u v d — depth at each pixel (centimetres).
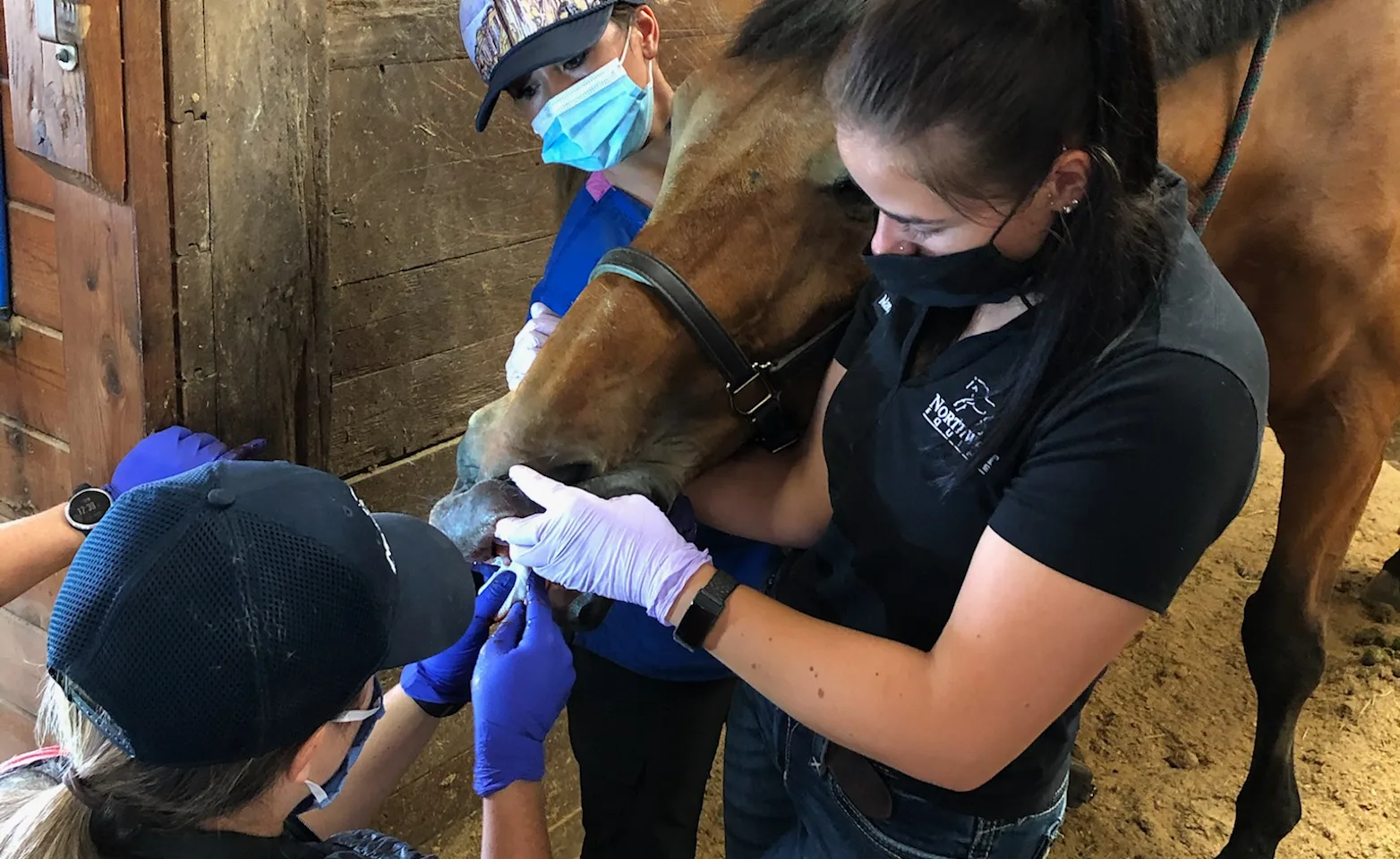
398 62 140
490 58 120
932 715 84
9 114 121
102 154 106
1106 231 76
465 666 117
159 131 109
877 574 101
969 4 71
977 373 90
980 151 72
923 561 96
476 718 102
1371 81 137
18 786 75
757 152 105
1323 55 135
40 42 105
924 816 104
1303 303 148
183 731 67
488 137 156
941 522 93
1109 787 218
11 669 159
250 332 126
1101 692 243
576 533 93
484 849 102
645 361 104
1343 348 155
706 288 105
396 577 80
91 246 115
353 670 74
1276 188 139
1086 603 80
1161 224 80
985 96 71
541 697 102
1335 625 264
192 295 118
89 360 122
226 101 114
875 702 85
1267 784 187
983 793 102
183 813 71
